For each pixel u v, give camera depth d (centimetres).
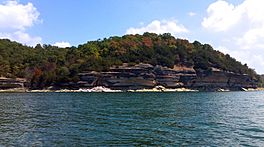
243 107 7262
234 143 2830
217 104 8356
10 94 16688
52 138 3047
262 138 3067
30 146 2691
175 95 15212
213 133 3344
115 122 4266
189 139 3011
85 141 2908
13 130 3544
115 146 2705
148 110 6200
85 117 4891
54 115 5212
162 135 3225
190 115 5200
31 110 6253
